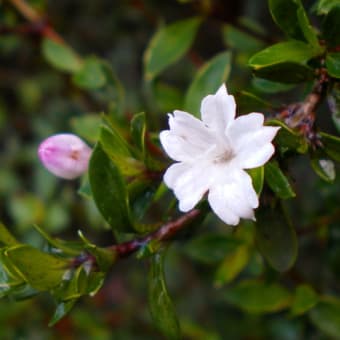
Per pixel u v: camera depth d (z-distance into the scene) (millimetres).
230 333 183
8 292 111
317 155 108
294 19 114
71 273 109
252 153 104
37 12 168
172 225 111
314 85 112
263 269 152
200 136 107
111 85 149
